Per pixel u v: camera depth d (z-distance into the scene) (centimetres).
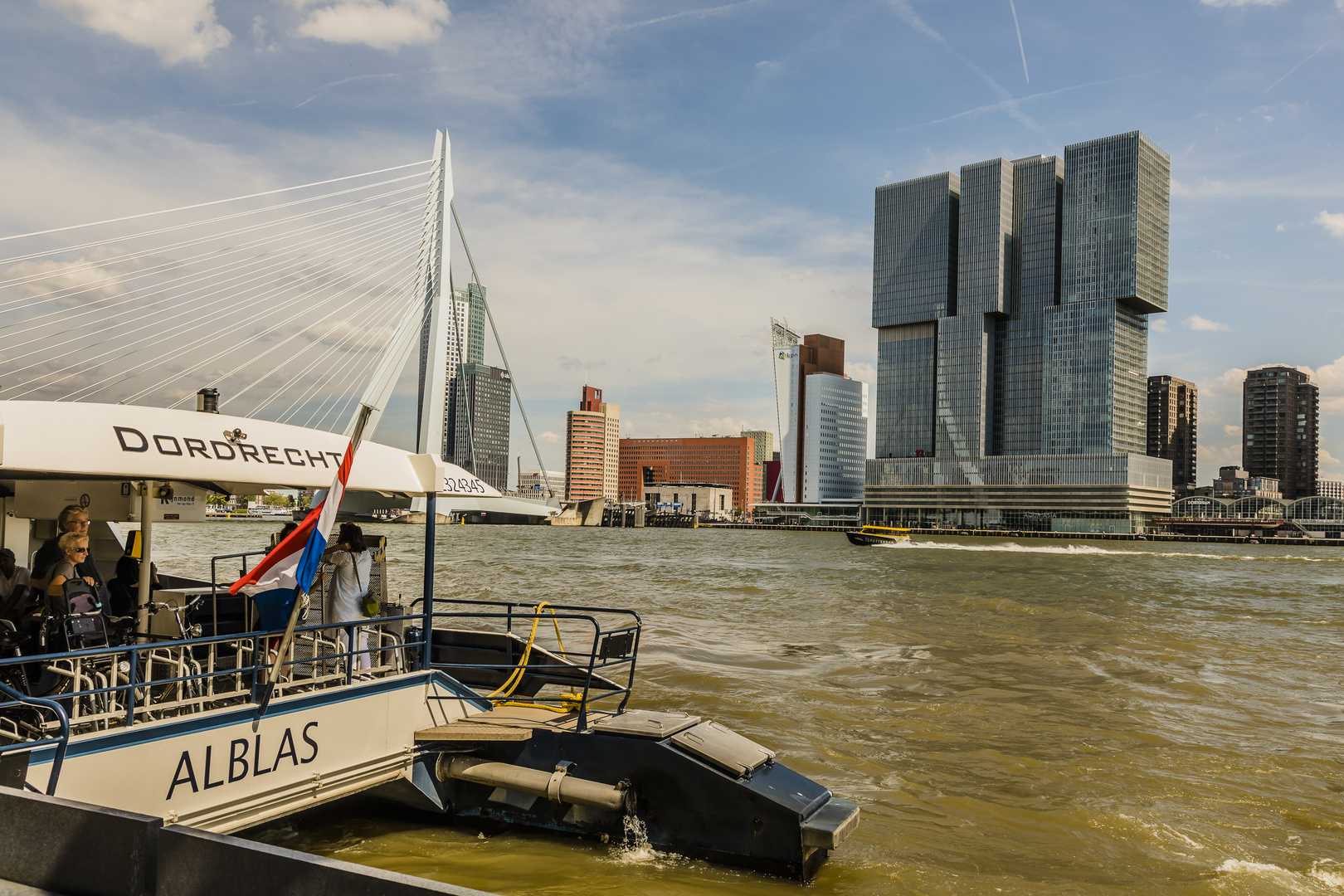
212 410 706
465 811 824
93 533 1005
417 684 790
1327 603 4016
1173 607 3644
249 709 634
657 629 2566
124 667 693
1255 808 981
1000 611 3322
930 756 1186
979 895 735
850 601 3694
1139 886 764
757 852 729
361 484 718
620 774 769
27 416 507
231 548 5869
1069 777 1091
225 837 351
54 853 375
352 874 325
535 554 8462
